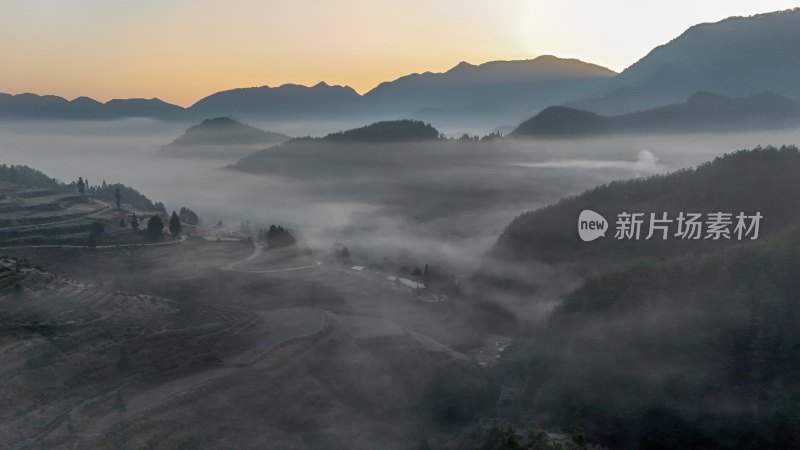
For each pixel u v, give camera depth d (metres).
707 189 161.38
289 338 104.19
